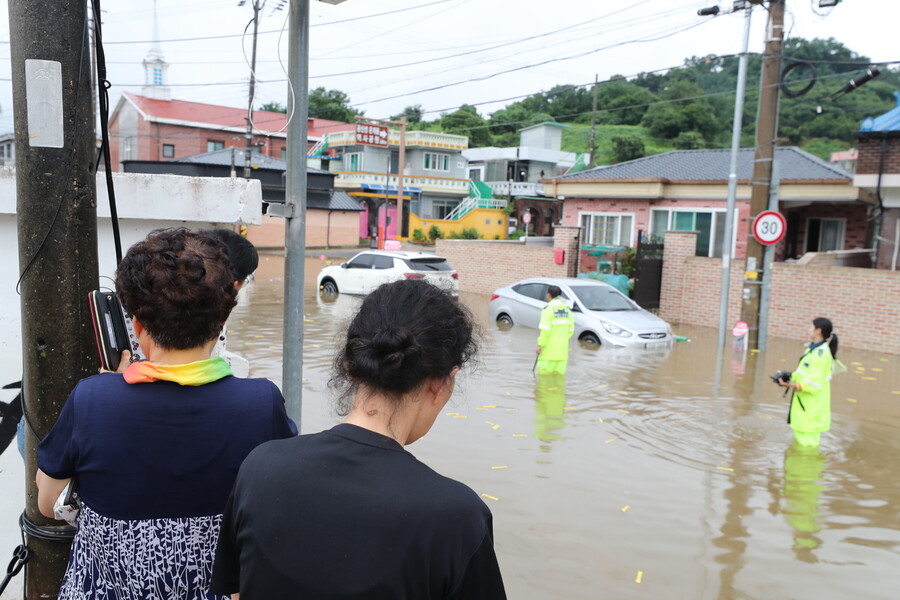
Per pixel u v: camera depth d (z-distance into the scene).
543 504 5.68
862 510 5.75
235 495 1.54
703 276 16.86
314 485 1.45
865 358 12.97
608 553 4.87
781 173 22.50
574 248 19.86
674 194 23.83
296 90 3.51
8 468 3.54
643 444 7.33
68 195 2.48
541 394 9.32
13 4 2.42
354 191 47.50
